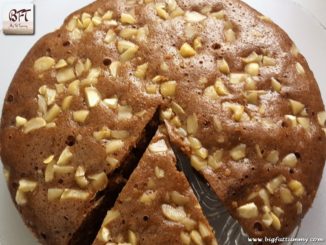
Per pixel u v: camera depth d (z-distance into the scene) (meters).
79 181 0.17
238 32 0.18
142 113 0.17
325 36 0.20
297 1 0.21
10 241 0.19
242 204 0.17
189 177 0.17
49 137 0.17
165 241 0.17
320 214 0.19
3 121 0.18
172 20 0.18
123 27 0.18
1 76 0.20
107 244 0.17
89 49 0.18
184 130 0.17
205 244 0.17
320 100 0.18
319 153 0.18
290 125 0.17
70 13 0.20
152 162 0.17
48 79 0.18
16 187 0.18
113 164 0.17
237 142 0.17
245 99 0.17
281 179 0.17
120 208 0.17
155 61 0.18
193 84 0.18
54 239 0.17
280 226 0.17
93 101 0.17
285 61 0.18
